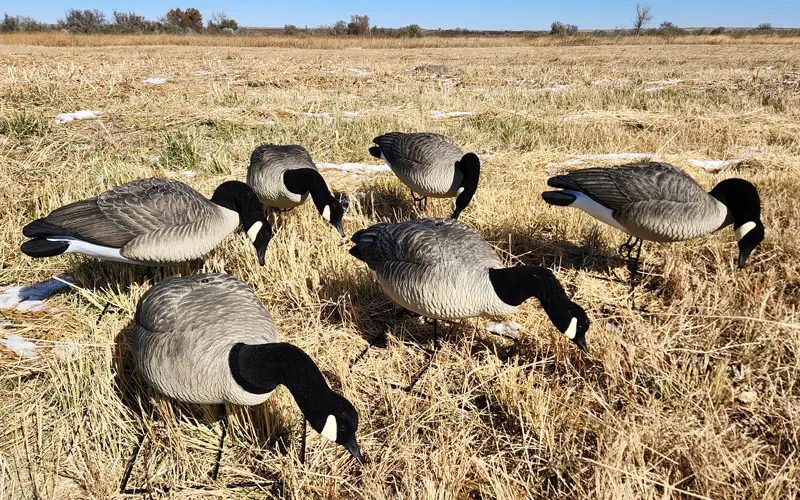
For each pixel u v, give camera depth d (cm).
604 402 123
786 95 434
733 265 177
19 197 213
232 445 121
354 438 98
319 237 205
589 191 174
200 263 180
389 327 158
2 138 271
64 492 110
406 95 432
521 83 548
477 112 378
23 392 128
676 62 760
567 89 466
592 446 117
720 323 151
